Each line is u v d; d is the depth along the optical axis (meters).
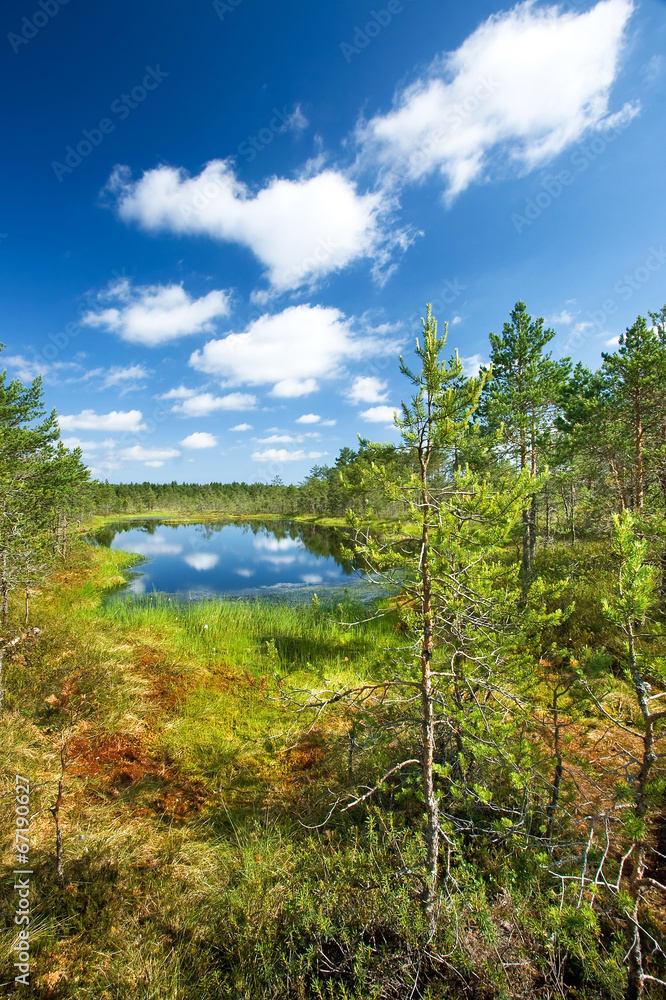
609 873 3.37
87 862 4.00
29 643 9.21
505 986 2.42
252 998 2.62
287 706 5.82
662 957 2.73
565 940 2.53
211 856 4.36
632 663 2.64
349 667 9.13
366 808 4.65
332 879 3.53
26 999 2.71
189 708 7.79
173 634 11.95
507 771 4.06
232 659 10.39
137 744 6.52
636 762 2.56
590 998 2.44
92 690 7.46
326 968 2.82
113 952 3.12
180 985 2.85
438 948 2.81
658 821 3.91
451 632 4.02
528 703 3.97
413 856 3.47
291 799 5.36
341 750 5.99
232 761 6.23
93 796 5.25
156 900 3.69
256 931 3.09
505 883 3.08
